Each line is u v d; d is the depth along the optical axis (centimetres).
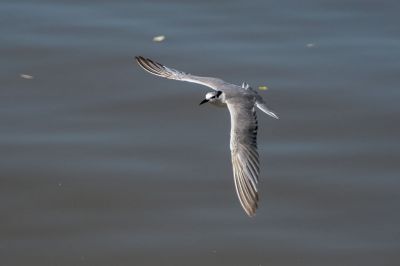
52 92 2041
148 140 1880
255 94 1298
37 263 1539
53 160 1805
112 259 1552
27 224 1636
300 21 2381
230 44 2248
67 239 1603
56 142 1861
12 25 2317
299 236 1611
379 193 1714
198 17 2397
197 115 1978
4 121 1928
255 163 1102
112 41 2250
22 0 2480
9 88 2048
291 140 1883
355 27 2350
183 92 2055
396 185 1733
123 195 1716
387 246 1582
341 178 1756
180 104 2011
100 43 2241
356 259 1549
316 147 1856
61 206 1686
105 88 2062
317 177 1761
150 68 1384
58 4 2461
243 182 1079
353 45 2252
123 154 1831
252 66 2139
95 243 1591
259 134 1906
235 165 1100
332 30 2336
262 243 1592
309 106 1997
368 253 1564
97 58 2172
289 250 1576
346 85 2067
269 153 1839
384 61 2169
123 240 1599
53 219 1653
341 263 1543
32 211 1670
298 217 1659
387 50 2223
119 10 2431
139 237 1606
